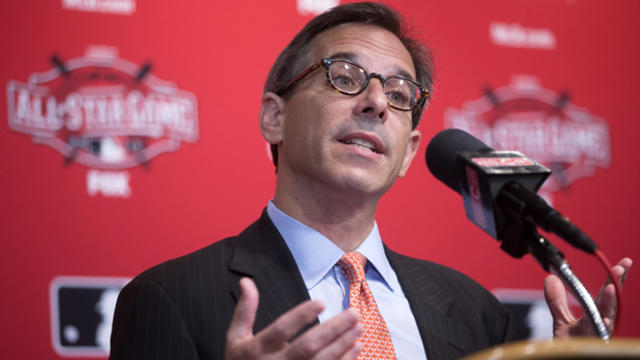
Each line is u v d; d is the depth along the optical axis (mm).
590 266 4582
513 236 1938
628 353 896
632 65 4879
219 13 4191
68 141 3850
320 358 1515
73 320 3734
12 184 3740
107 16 3996
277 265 2416
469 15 4641
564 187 4605
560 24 4797
